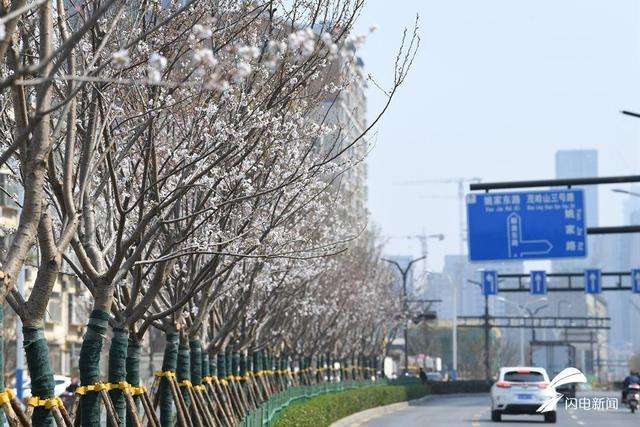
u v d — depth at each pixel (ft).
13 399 86.07
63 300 420.36
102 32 101.71
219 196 127.03
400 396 458.50
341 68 131.13
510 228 335.88
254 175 133.28
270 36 115.85
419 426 302.04
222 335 194.90
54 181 97.35
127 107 118.83
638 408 413.18
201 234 129.59
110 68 102.94
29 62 99.50
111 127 113.70
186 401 166.30
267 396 288.30
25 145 90.94
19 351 264.93
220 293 172.14
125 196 117.91
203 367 193.47
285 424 200.75
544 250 334.03
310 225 185.68
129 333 128.88
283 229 151.53
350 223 313.73
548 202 334.65
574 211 332.80
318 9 117.19
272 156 131.23
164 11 109.91
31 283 315.58
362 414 362.12
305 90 129.08
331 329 425.69
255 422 172.96
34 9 95.30
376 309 502.38
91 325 107.34
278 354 343.46
